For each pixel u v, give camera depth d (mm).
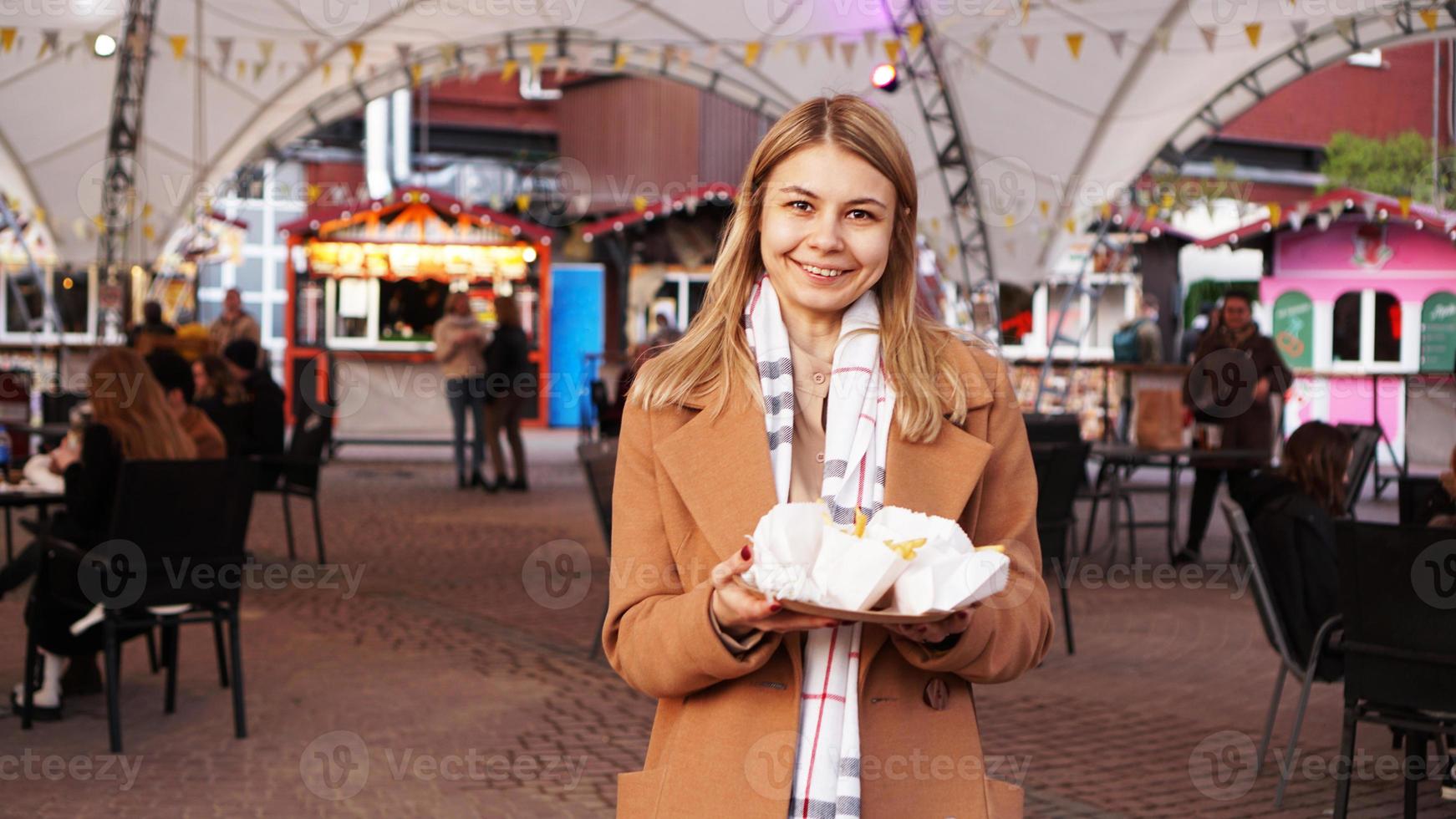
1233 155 25766
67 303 21281
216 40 12867
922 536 1521
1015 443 1784
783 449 1695
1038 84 12930
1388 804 4395
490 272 22062
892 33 12344
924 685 1658
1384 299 18359
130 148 14156
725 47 13133
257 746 5020
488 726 5324
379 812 4238
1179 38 11852
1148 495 14414
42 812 4199
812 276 1706
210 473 5141
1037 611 1713
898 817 1622
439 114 27547
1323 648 4570
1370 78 26891
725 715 1637
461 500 13453
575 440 22047
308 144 25516
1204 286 19609
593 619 7641
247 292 24266
